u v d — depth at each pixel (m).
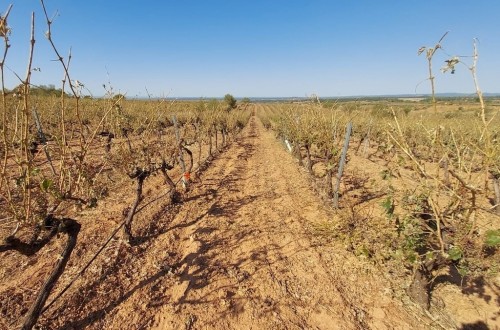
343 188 8.01
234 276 4.16
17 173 5.83
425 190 3.00
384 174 3.78
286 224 5.86
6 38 1.67
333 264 4.47
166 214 6.10
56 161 8.72
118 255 4.42
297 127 9.23
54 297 3.49
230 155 13.64
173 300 3.65
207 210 6.49
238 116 24.56
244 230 5.57
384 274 4.14
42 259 4.23
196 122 14.34
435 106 2.67
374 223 5.45
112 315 3.35
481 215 4.69
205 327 3.27
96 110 9.40
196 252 4.73
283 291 3.88
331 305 3.64
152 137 12.41
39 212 2.46
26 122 2.05
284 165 11.70
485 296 3.67
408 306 3.57
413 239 3.33
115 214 5.78
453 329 3.23
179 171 9.61
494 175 6.19
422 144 12.05
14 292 3.55
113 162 6.64
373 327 3.31
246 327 3.29
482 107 2.51
